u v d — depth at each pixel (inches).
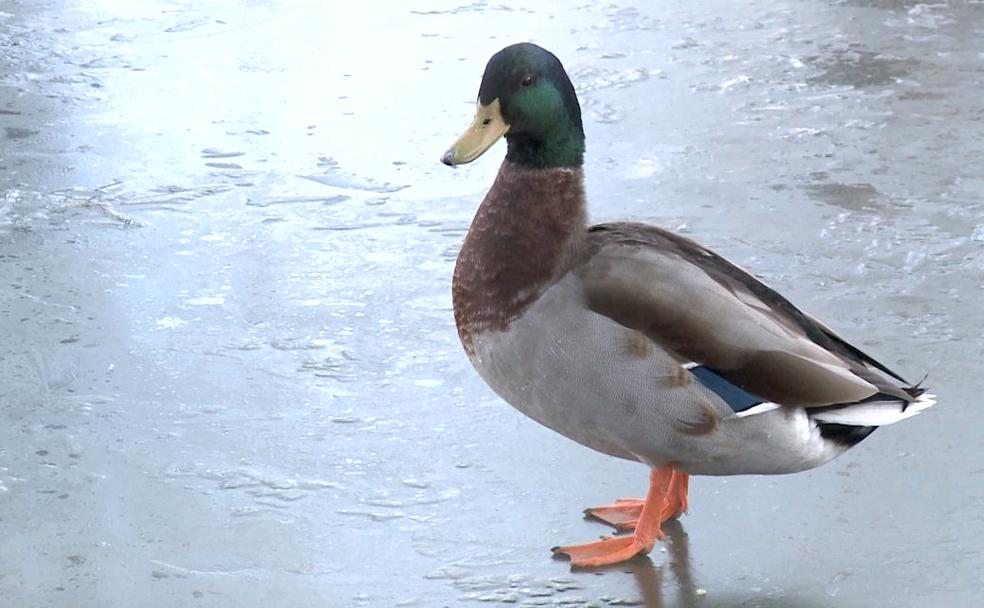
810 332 241.9
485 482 272.8
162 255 374.9
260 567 245.6
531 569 245.3
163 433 288.7
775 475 273.3
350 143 456.8
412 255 377.1
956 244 380.5
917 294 350.9
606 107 487.2
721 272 243.4
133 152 447.5
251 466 277.3
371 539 254.4
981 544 249.9
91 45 554.3
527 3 613.6
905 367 312.5
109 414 295.3
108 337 329.1
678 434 233.3
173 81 514.6
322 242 385.1
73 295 350.3
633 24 582.6
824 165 437.7
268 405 300.5
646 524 246.1
